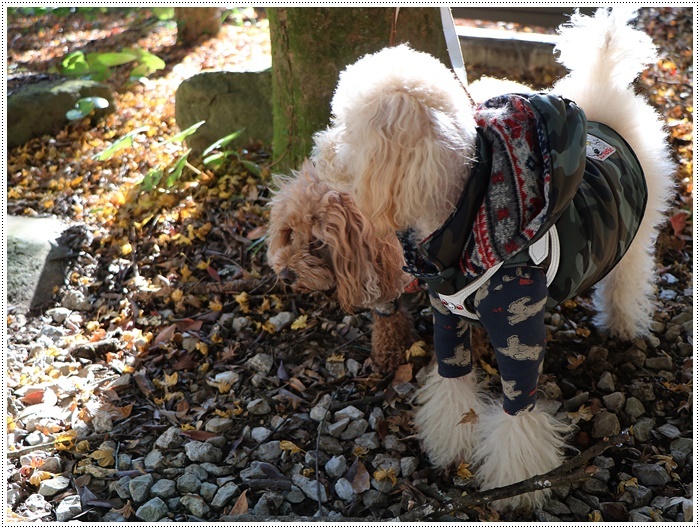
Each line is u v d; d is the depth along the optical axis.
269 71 1.70
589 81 0.94
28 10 2.50
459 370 0.88
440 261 0.70
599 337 1.13
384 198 0.65
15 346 1.20
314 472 0.95
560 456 0.91
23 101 1.87
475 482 0.91
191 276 1.33
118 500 0.92
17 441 1.01
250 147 1.67
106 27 2.74
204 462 0.97
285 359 1.13
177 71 2.23
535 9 2.09
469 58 2.01
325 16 1.19
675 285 1.24
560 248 0.75
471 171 0.67
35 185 1.68
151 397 1.08
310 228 0.94
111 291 1.33
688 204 1.38
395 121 0.62
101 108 1.96
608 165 0.84
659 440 0.96
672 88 1.76
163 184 1.58
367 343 1.16
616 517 0.86
